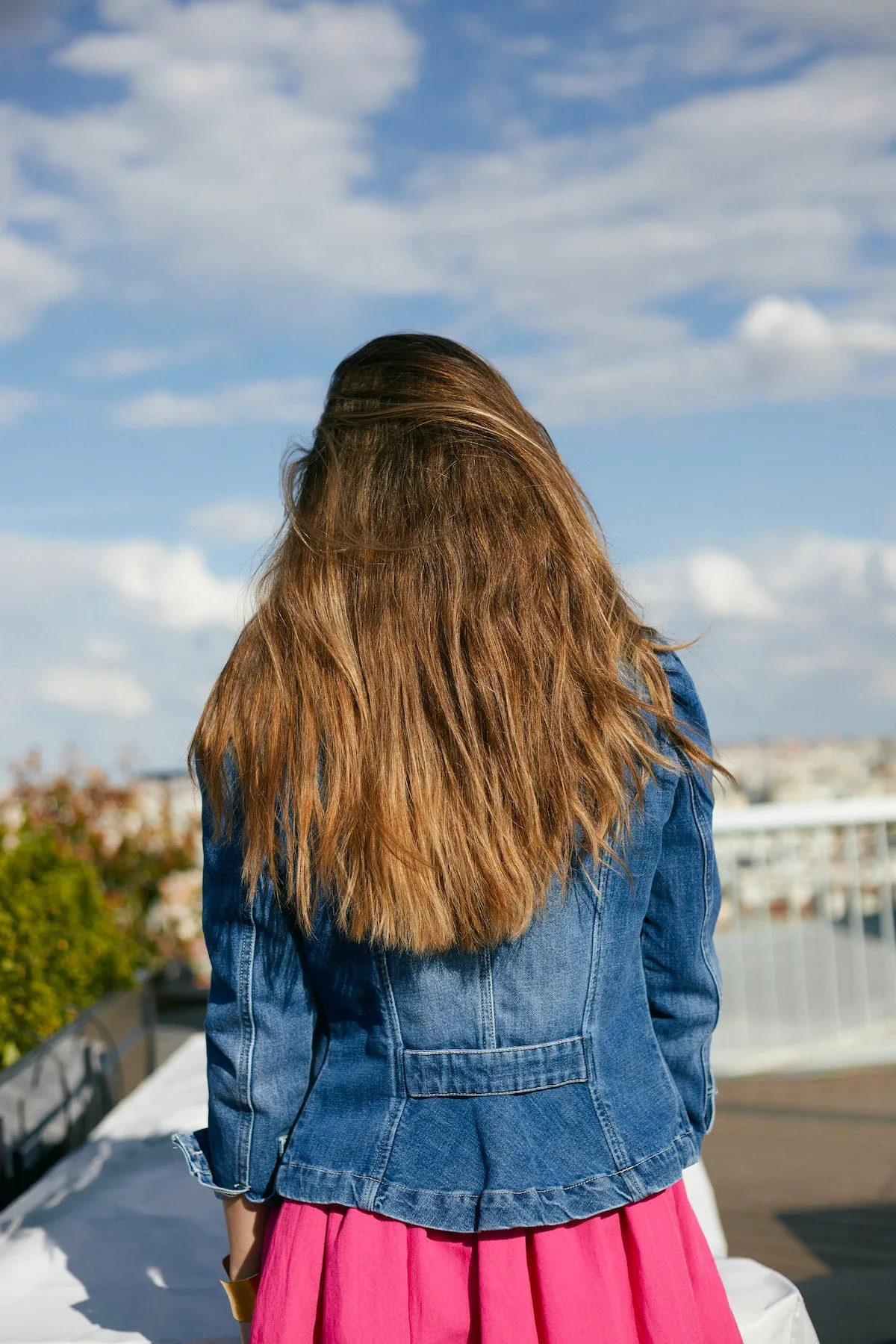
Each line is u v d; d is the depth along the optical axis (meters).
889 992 4.19
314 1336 0.84
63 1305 1.40
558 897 0.86
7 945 2.51
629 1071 0.89
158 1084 2.32
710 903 0.94
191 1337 1.31
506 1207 0.80
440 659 0.83
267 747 0.85
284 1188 0.86
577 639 0.86
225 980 0.90
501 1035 0.85
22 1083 2.01
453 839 0.81
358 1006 0.88
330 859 0.82
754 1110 3.56
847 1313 2.05
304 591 0.87
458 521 0.87
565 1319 0.80
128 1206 1.68
